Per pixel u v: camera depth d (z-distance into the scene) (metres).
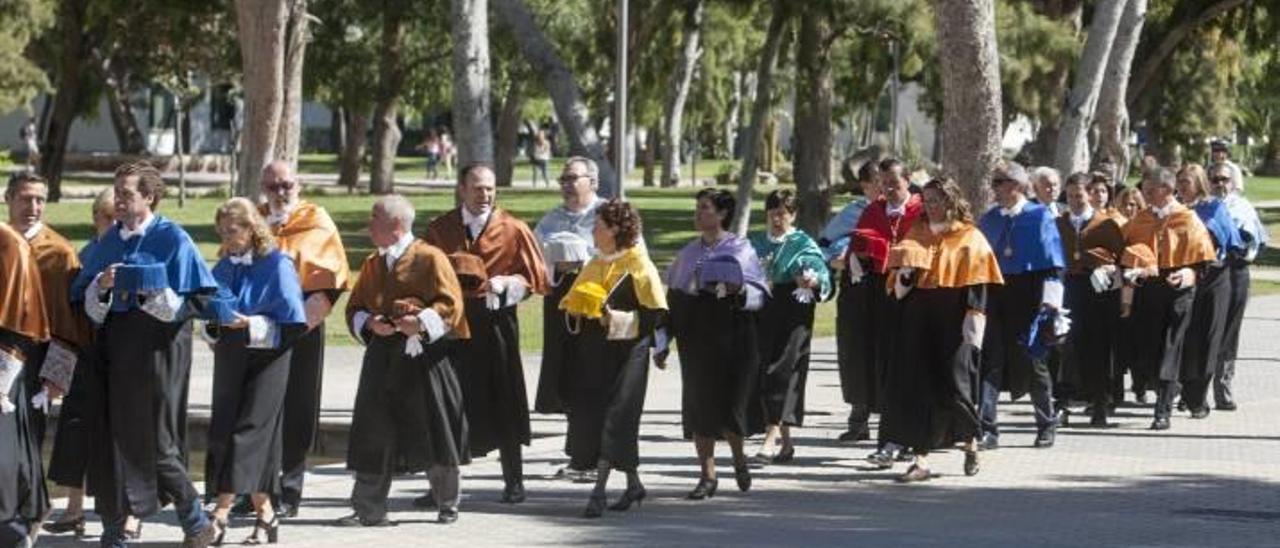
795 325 21.25
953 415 20.27
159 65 75.81
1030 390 22.75
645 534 17.09
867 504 18.91
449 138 111.06
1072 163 39.25
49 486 20.42
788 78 52.62
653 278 17.94
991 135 29.86
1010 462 21.78
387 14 74.06
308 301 17.69
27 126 103.19
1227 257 25.66
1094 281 24.23
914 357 20.19
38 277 15.28
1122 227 25.02
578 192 20.17
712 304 18.77
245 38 35.75
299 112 37.19
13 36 68.75
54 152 73.81
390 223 17.14
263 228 16.67
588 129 36.56
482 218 18.88
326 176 101.69
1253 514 18.45
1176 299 24.58
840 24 49.78
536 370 29.56
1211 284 25.34
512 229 18.86
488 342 18.48
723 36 75.06
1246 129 100.62
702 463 19.12
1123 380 26.30
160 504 16.09
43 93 77.62
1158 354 24.66
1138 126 77.00
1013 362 22.39
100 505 15.81
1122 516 18.27
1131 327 24.88
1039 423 22.91
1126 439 23.77
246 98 35.84
